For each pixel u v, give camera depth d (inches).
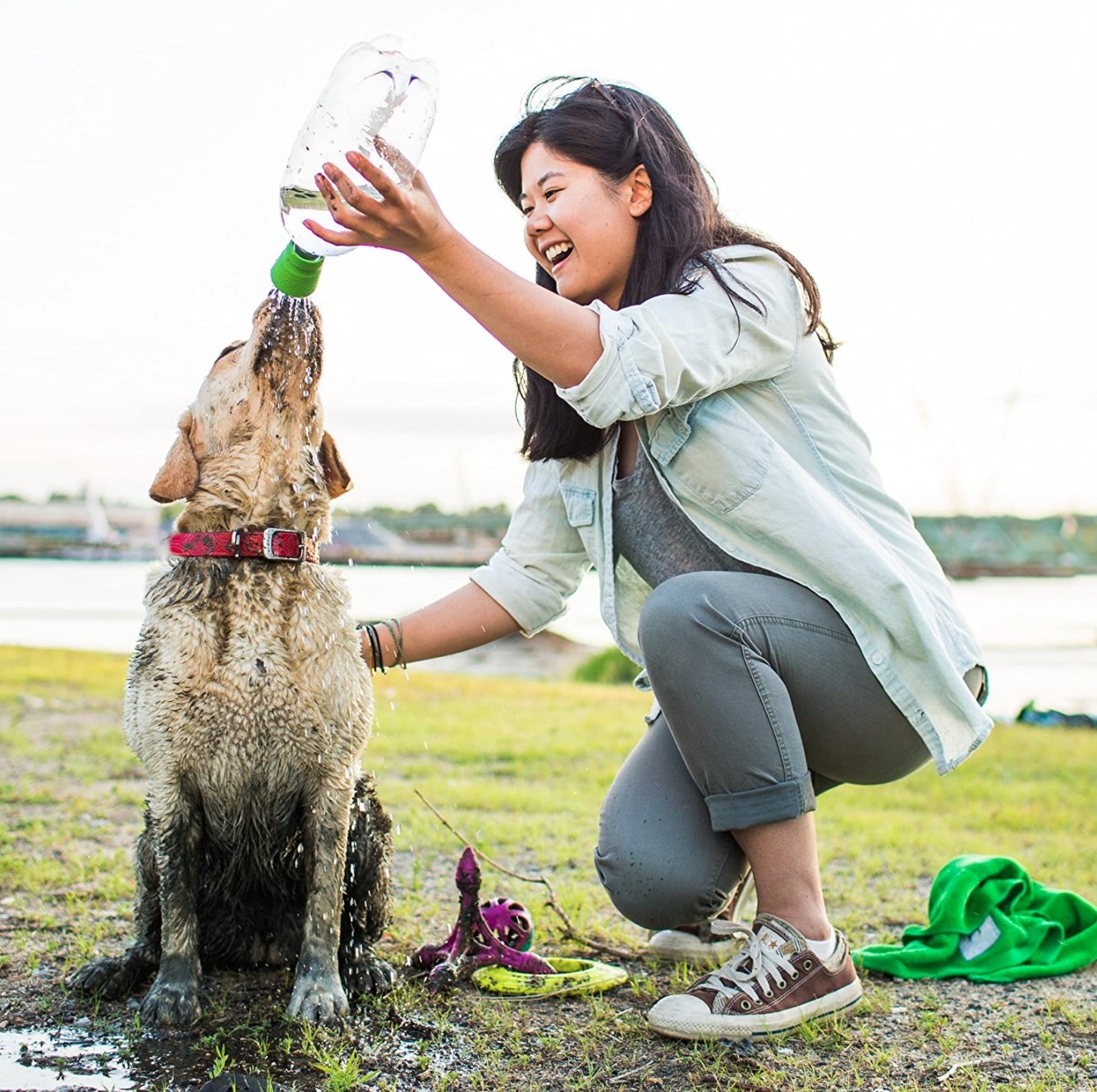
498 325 96.0
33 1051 103.2
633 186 114.2
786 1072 99.7
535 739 287.1
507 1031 108.7
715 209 116.3
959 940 133.2
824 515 109.2
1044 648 496.4
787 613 108.2
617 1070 100.3
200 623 110.0
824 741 113.0
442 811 210.1
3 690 354.6
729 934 130.9
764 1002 106.3
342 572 119.4
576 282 116.2
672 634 107.3
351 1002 114.7
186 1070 99.4
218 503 114.9
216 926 122.3
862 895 161.8
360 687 115.3
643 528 120.7
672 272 109.4
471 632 133.1
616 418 100.7
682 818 116.4
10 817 199.3
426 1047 104.7
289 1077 98.3
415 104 100.6
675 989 121.8
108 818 200.4
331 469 127.6
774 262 113.2
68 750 265.4
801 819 109.2
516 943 128.0
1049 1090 96.3
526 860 177.9
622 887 117.2
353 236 90.1
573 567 135.2
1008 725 330.3
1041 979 127.5
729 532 113.4
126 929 138.0
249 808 113.2
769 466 110.0
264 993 117.9
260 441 114.0
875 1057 103.3
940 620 112.7
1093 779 252.4
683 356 102.4
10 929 137.3
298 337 113.0
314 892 112.9
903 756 114.7
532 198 117.1
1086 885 164.1
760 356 109.6
